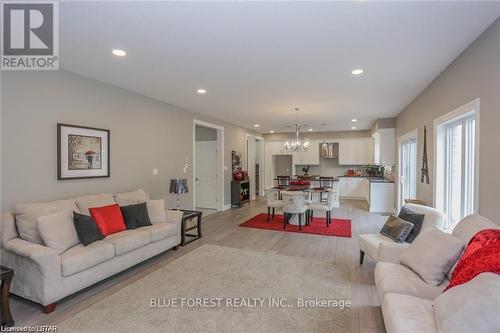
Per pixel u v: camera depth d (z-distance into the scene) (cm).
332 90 448
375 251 304
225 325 222
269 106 567
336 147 1045
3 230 269
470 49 280
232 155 804
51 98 330
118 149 422
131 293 277
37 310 247
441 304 152
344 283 297
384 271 224
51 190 330
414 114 512
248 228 544
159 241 373
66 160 346
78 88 362
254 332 212
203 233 507
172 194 541
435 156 394
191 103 538
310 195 683
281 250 409
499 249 159
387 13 218
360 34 254
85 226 295
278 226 557
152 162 491
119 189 424
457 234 223
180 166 566
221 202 743
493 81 238
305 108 589
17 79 299
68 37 257
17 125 299
